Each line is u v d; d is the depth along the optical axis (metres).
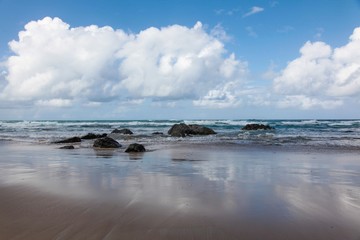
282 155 13.49
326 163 10.90
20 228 4.37
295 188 6.78
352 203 5.60
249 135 28.25
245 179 7.80
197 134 31.64
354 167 9.92
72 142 22.16
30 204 5.43
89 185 6.97
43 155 13.61
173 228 4.36
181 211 5.06
